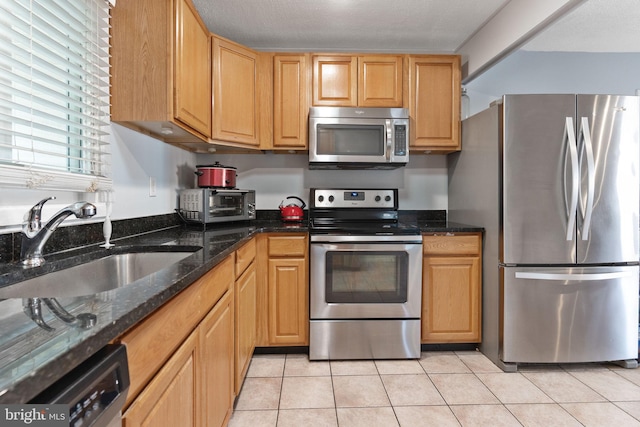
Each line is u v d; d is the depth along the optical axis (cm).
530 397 176
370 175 280
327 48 267
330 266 213
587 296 201
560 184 197
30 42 106
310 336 215
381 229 217
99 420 49
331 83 239
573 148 191
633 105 198
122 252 135
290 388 183
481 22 230
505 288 201
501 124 201
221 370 132
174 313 86
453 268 222
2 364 40
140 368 68
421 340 223
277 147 241
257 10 214
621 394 179
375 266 215
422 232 218
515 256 200
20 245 106
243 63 226
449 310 223
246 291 184
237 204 234
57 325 53
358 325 216
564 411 164
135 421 64
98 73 140
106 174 149
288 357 221
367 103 240
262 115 239
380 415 161
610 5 218
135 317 61
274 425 153
